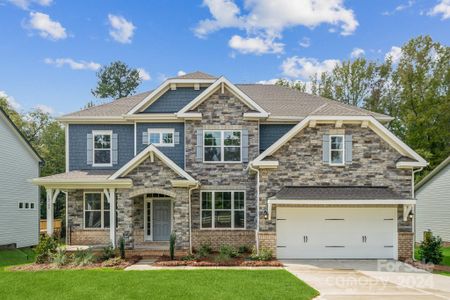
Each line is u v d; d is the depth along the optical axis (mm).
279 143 19469
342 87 47469
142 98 26156
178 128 23172
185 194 19734
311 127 19719
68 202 22938
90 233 22781
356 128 19797
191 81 23562
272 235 19172
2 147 26484
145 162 19859
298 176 19562
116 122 23469
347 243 19359
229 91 22391
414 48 41406
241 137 22188
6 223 26672
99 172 22609
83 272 15414
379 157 19672
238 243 21703
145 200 22984
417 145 40094
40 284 13422
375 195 18656
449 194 28625
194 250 21047
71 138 23453
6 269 16531
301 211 19484
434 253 18078
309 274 15406
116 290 12547
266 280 13875
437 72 40469
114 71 68438
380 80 46250
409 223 19281
